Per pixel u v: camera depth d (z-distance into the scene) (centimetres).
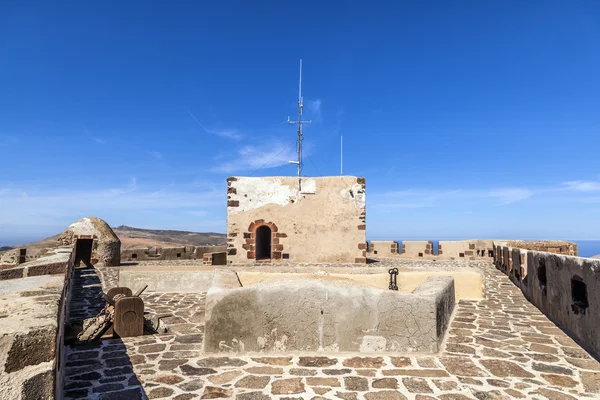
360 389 397
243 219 1745
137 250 2233
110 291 689
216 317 512
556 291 649
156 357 495
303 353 507
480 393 387
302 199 1759
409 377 428
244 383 414
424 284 658
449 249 2162
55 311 283
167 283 1003
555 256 653
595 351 483
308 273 947
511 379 421
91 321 600
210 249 2503
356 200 1753
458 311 749
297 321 515
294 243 1750
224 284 582
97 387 404
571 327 575
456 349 522
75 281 1255
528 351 512
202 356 498
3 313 275
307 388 400
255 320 513
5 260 1789
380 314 516
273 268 1058
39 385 229
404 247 2277
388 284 891
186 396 383
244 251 1738
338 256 1744
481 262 1905
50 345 238
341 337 514
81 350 522
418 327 513
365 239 1745
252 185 1756
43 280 456
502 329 619
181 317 718
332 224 1750
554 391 390
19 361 225
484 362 473
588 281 505
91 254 1773
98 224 1825
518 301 848
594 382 411
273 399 376
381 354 504
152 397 381
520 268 968
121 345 545
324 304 517
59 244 1741
